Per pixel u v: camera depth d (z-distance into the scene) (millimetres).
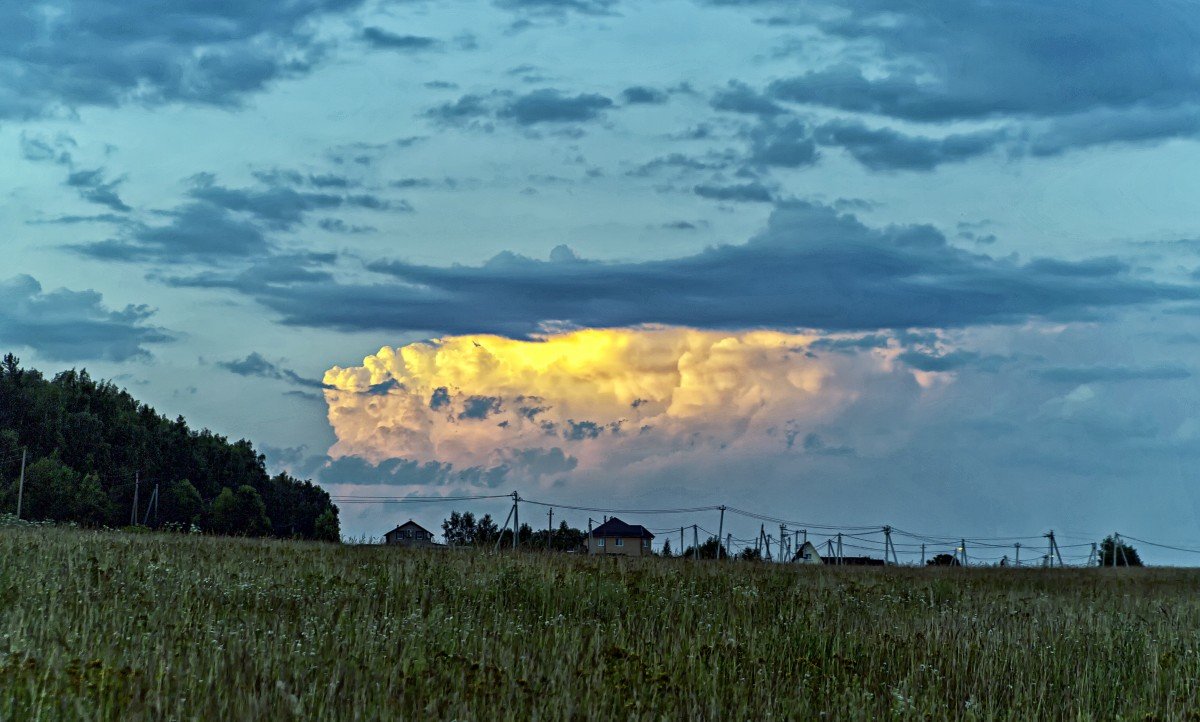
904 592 24125
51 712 9297
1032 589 28719
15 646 11703
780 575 26219
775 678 13523
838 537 65312
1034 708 13492
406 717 10258
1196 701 14109
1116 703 14164
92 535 27344
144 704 9672
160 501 108750
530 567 22438
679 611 18219
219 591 17047
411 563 22281
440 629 14594
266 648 12359
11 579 16844
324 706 10219
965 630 17844
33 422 105312
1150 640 18000
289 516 129875
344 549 27281
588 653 13547
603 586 20109
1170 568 49500
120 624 13367
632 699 11500
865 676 14227
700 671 13172
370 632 13703
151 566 18891
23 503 91688
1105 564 68875
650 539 106125
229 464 125125
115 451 111375
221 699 10250
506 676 11742
